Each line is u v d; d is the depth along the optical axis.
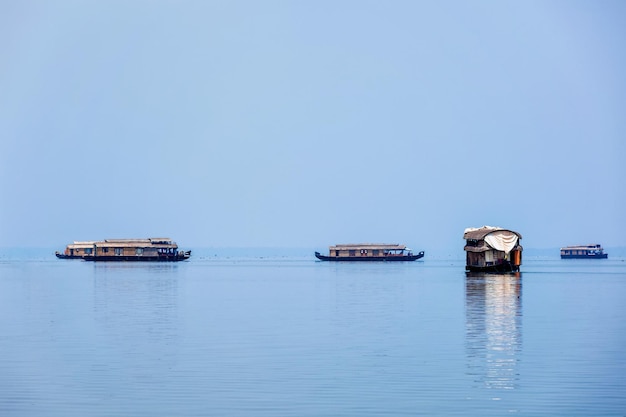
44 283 128.12
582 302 82.06
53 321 65.12
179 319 66.56
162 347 49.41
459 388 36.75
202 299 90.62
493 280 128.75
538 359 44.06
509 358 44.47
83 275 159.12
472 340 51.84
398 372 40.50
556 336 53.53
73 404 34.34
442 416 32.03
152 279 142.25
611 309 73.50
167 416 32.31
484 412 32.56
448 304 80.81
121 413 32.81
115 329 59.06
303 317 68.06
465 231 143.25
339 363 43.22
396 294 97.75
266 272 183.12
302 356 45.62
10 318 67.75
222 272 182.25
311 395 35.59
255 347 49.22
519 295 93.00
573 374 39.75
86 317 68.50
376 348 48.53
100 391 36.66
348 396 35.38
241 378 39.28
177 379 39.12
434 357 45.00
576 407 33.28
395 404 33.91
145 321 64.88
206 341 52.00
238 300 89.19
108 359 44.94
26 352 47.66
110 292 104.25
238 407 33.59
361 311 73.69
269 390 36.59
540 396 35.12
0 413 32.97
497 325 60.41
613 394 35.41
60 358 45.38
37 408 33.72
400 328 58.94
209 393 36.09
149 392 36.38
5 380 39.09
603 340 51.38
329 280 138.75
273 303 84.50
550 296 91.00
